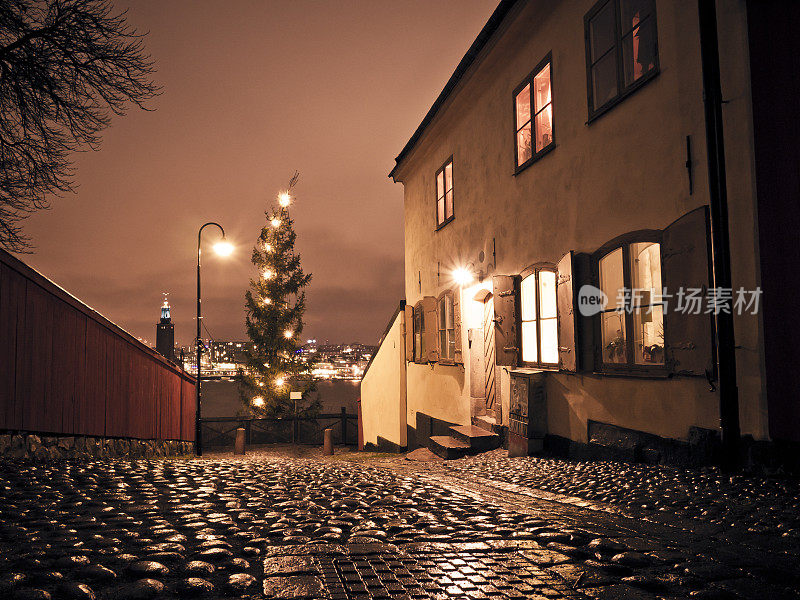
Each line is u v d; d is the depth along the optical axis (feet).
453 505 16.57
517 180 34.35
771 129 17.53
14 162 35.35
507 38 33.96
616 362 24.36
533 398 30.55
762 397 17.51
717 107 18.65
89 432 33.73
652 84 22.18
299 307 108.99
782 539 11.41
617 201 24.45
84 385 32.96
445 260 48.42
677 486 17.31
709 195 18.85
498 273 37.11
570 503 16.62
